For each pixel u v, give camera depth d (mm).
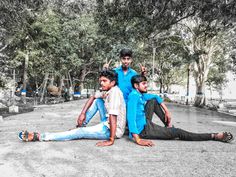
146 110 4980
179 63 35812
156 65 47375
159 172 2982
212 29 21328
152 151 3939
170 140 4793
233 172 3010
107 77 4539
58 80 47156
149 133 4734
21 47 22672
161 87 50812
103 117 4816
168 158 3572
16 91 30891
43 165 3176
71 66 32562
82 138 4727
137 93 4578
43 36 22953
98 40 30094
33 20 20266
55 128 6000
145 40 22656
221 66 38094
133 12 18328
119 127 4633
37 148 3977
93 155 3652
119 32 21016
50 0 18734
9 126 6445
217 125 7844
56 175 2842
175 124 7711
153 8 17547
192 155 3742
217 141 4758
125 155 3689
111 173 2928
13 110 12594
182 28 29094
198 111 17141
